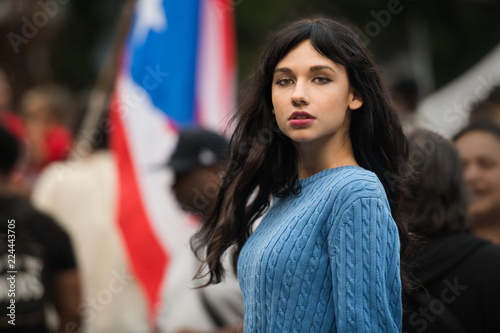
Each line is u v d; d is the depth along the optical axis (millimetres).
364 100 3104
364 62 3086
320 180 3084
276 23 14047
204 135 5379
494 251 3729
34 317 5199
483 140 4645
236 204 3455
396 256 2906
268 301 2951
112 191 6941
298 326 2898
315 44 3043
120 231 6574
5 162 5371
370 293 2814
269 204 3494
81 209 6840
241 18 14211
